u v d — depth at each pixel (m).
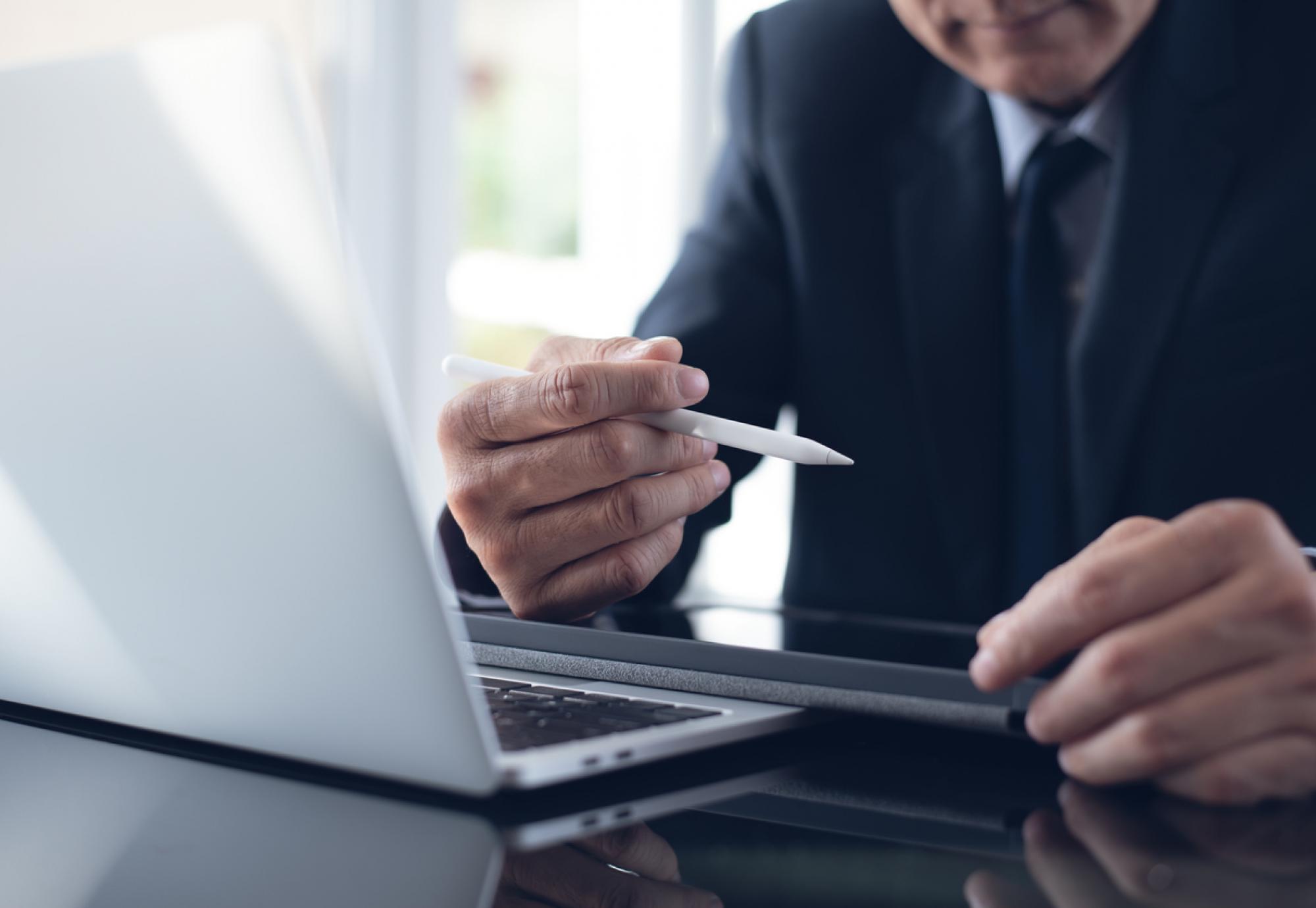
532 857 0.31
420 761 0.35
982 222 1.03
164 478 0.34
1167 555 0.37
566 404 0.60
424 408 2.23
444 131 2.21
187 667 0.38
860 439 1.08
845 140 1.12
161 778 0.38
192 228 0.31
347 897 0.28
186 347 0.32
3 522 0.38
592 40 2.24
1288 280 0.90
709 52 2.22
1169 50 0.94
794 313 1.14
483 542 0.67
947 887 0.29
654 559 0.68
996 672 0.38
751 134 1.18
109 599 0.38
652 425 0.62
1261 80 0.93
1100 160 0.98
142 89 0.30
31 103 0.32
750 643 0.51
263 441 0.32
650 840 0.33
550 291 2.29
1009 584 0.99
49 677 0.42
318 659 0.34
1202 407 0.92
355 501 0.31
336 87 2.12
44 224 0.33
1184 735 0.36
